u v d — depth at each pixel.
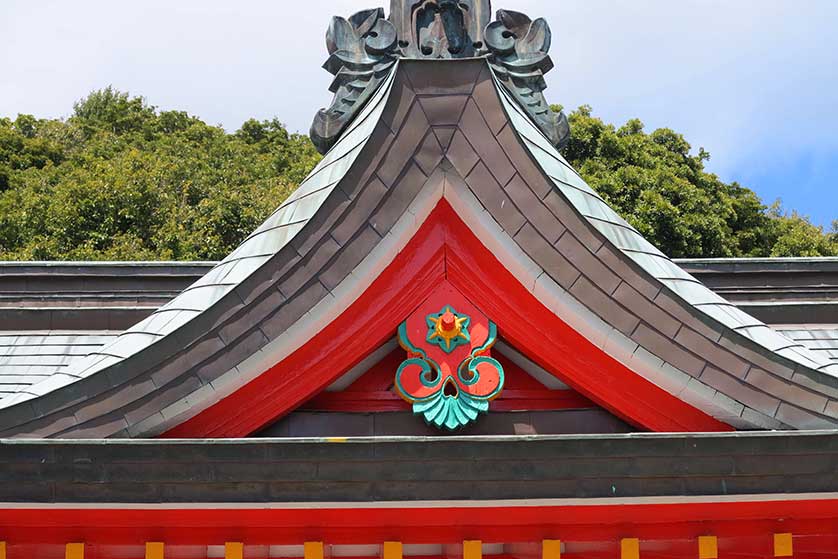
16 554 5.36
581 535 5.40
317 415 5.54
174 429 5.23
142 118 54.16
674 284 5.64
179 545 5.35
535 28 7.00
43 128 47.91
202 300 5.52
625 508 5.23
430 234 5.71
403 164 5.57
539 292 5.53
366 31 6.92
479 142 5.62
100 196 32.31
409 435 5.52
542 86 6.96
